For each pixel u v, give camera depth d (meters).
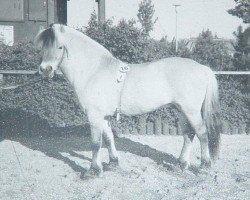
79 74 6.66
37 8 18.41
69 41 6.61
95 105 6.56
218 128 6.74
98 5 15.80
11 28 18.12
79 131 10.30
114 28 10.99
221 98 10.95
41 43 6.55
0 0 18.03
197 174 6.82
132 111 6.65
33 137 10.11
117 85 6.53
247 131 10.78
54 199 5.77
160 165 7.45
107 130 7.11
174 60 6.68
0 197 5.83
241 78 11.84
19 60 10.88
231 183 6.46
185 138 7.09
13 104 10.20
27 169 7.25
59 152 8.54
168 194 5.95
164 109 10.61
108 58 6.70
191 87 6.49
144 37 10.92
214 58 13.93
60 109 10.38
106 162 7.66
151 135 10.49
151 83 6.50
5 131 10.15
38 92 10.33
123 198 5.79
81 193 6.03
